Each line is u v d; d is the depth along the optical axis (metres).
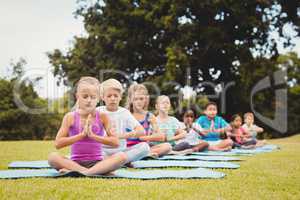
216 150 9.05
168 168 5.53
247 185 4.04
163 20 21.25
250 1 21.33
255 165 5.85
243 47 21.64
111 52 23.09
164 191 3.58
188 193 3.54
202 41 21.77
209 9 21.36
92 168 4.53
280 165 5.87
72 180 4.14
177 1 21.16
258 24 21.20
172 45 21.17
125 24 22.61
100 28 23.14
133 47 22.56
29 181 4.08
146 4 22.02
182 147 8.04
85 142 4.78
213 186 3.93
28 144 11.92
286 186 4.04
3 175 4.52
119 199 3.23
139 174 4.67
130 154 5.55
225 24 21.91
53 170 4.98
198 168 5.31
